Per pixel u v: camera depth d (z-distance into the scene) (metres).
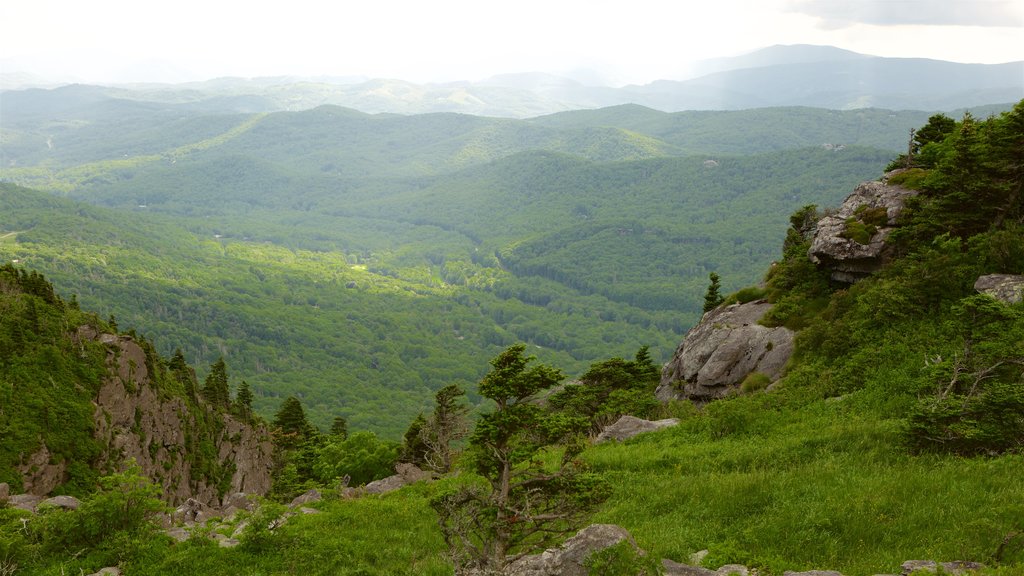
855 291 39.16
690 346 46.78
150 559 18.83
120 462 43.53
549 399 42.78
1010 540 13.73
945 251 36.34
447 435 46.38
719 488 20.83
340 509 25.03
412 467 39.88
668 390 47.00
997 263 33.22
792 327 41.44
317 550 19.67
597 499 15.44
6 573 17.94
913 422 21.72
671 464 25.69
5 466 35.00
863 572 14.09
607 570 12.70
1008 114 39.53
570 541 13.60
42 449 37.66
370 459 41.50
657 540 17.39
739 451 25.23
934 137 52.41
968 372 24.64
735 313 47.31
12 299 48.81
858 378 30.86
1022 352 24.00
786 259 53.22
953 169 39.28
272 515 20.31
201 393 82.38
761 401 32.22
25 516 20.92
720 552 15.73
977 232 37.97
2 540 18.36
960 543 14.43
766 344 40.97
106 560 18.77
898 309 33.62
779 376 37.91
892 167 54.50
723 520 18.75
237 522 21.45
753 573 14.41
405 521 23.03
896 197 43.84
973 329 24.69
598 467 26.55
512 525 14.29
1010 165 36.94
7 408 38.44
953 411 20.92
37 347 44.62
